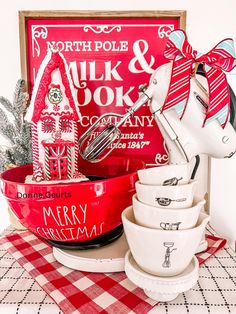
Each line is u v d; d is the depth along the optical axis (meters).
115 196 0.49
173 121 0.51
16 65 0.72
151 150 0.73
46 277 0.48
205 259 0.53
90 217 0.48
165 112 0.50
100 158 0.63
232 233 0.76
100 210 0.48
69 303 0.41
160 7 0.68
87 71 0.70
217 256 0.55
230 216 0.75
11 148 0.65
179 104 0.47
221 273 0.49
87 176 0.65
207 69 0.49
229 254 0.56
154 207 0.39
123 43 0.68
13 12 0.69
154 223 0.40
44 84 0.50
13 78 0.72
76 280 0.47
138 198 0.42
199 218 0.43
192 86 0.49
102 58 0.69
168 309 0.40
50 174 0.53
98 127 0.71
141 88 0.55
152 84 0.51
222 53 0.49
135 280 0.41
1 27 0.70
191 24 0.69
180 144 0.51
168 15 0.67
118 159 0.67
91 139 0.71
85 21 0.67
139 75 0.70
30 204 0.47
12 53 0.71
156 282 0.40
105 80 0.70
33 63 0.70
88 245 0.53
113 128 0.58
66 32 0.68
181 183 0.41
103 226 0.50
